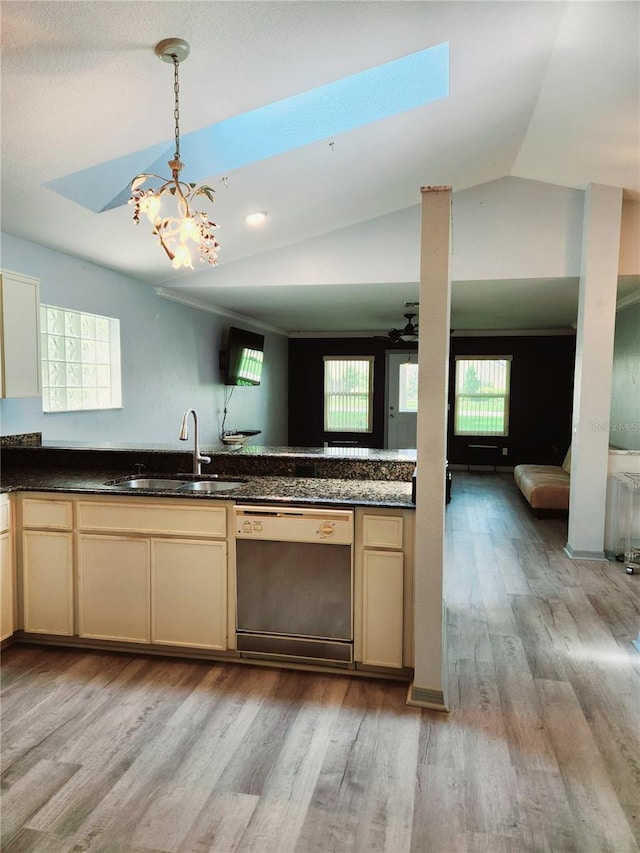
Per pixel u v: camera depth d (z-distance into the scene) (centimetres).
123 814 174
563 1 231
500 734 216
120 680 257
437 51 296
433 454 229
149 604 276
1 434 351
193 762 199
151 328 513
